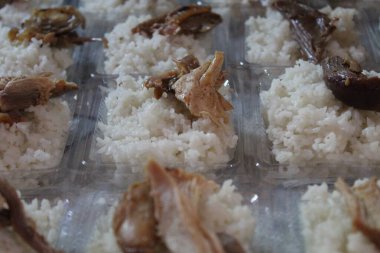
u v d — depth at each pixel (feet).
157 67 1.74
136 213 1.16
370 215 1.18
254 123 1.57
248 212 1.27
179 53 1.78
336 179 1.39
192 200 1.18
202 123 1.50
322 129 1.47
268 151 1.49
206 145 1.45
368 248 1.14
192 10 1.86
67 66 1.82
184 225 1.11
